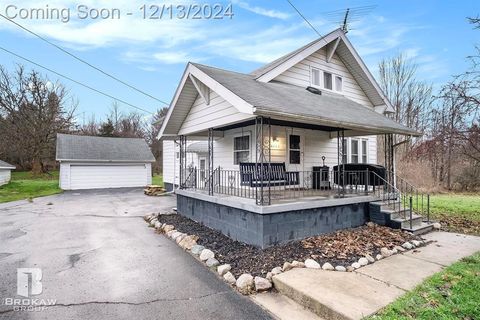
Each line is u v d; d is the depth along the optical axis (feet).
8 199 47.03
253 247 18.38
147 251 19.12
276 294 12.91
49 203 42.78
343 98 34.40
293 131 29.71
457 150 28.78
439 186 55.06
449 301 10.86
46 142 91.86
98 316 10.93
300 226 19.42
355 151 37.24
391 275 13.69
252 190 24.43
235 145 30.78
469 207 33.37
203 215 25.46
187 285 13.78
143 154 77.71
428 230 22.67
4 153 93.56
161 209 36.70
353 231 21.68
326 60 34.27
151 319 10.73
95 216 32.19
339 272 14.15
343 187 23.39
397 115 79.77
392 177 29.30
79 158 66.85
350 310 10.32
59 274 15.05
